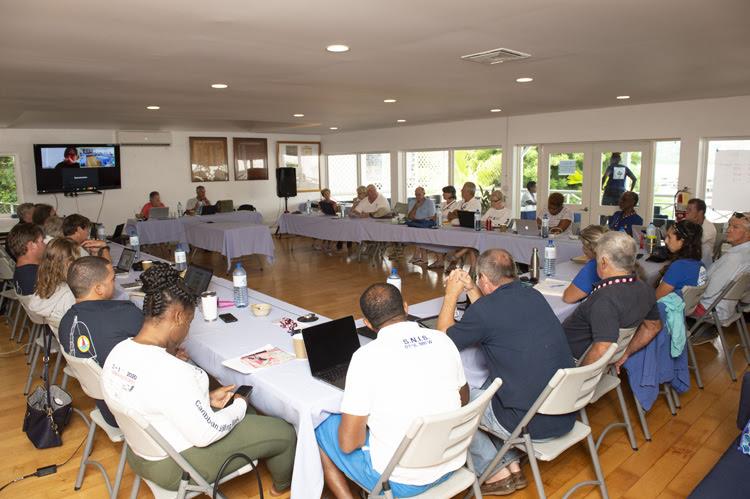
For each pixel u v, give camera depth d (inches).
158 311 69.8
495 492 89.4
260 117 320.2
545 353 80.1
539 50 143.6
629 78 192.5
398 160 425.1
